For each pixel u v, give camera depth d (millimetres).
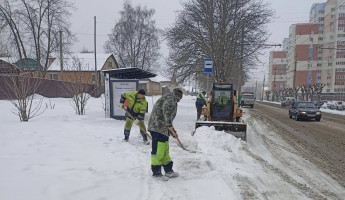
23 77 9766
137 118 6543
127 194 3623
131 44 39062
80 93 12031
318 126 14602
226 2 17438
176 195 3672
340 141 9773
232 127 8680
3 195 3293
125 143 6766
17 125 8180
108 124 9602
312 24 78562
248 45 18297
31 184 3678
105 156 5426
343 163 6629
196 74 20297
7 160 4719
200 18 18219
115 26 39625
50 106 13906
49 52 29281
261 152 7312
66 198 3350
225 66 18141
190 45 19078
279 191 4219
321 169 5980
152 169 4305
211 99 11039
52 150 5590
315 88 46781
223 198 3641
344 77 75000
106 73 11156
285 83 95562
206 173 4629
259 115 21172
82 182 3902
